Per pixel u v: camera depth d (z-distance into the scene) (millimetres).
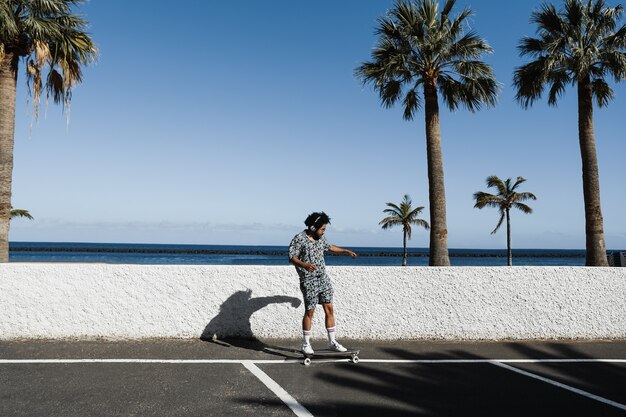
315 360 5285
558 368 5117
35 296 5953
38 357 5152
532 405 3943
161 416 3562
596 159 13844
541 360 5438
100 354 5332
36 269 5973
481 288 6434
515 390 4340
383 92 16578
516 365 5211
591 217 13602
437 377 4719
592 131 13938
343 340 6242
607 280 6559
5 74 10578
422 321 6355
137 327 6062
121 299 6070
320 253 5430
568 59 14398
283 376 4672
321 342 6113
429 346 6008
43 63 11031
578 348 5996
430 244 14445
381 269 6383
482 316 6395
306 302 5273
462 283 6430
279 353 5559
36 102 11047
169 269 6168
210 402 3896
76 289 6016
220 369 4871
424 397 4117
